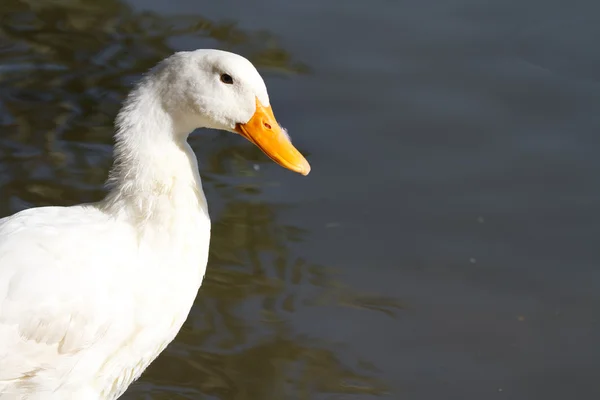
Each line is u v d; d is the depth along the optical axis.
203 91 7.64
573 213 11.80
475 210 11.84
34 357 7.38
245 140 12.77
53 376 7.49
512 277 11.03
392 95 13.45
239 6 15.20
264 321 10.30
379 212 11.80
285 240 11.34
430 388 9.77
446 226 11.63
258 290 10.67
